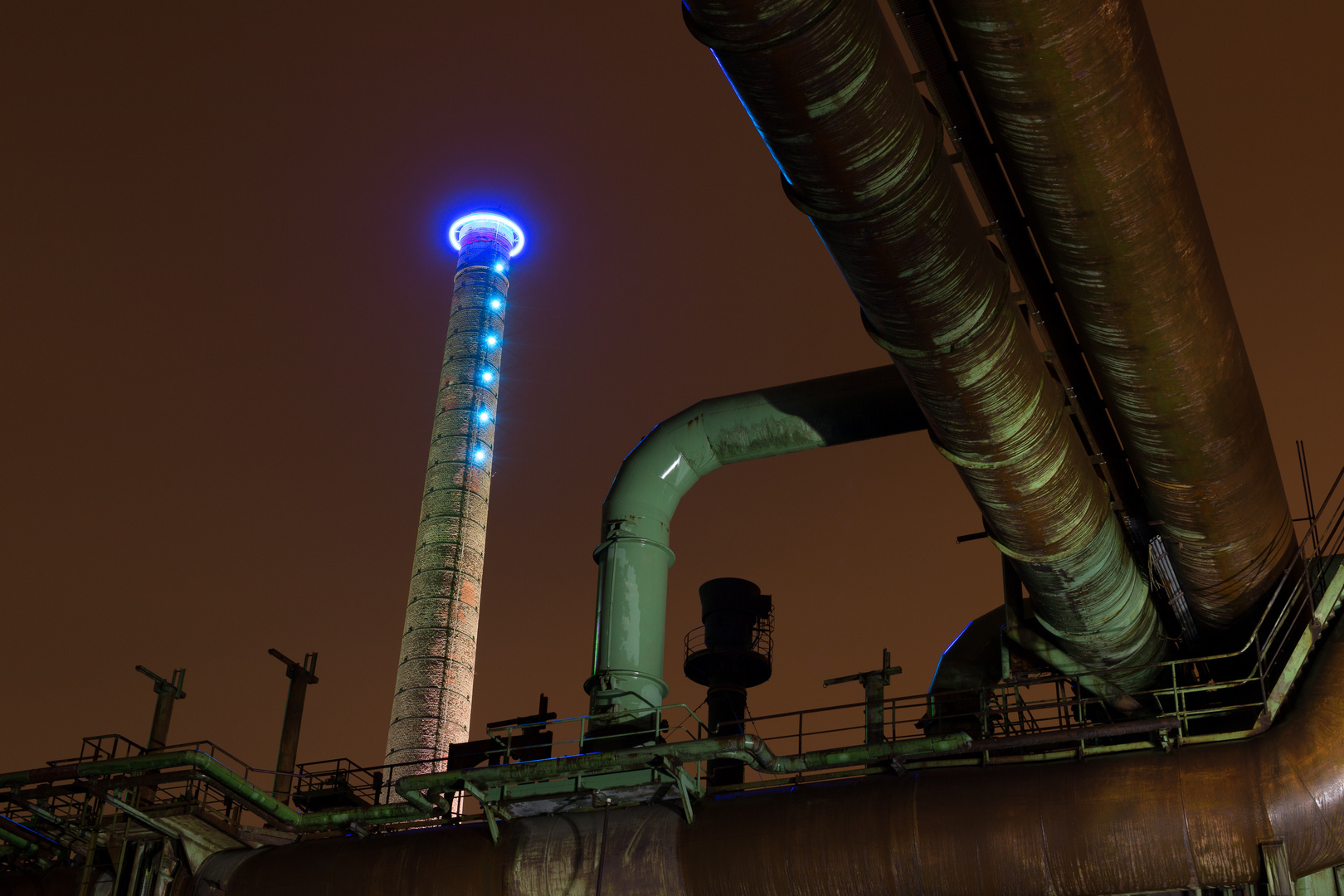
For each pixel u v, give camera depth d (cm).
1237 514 1831
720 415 2381
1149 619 2083
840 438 2323
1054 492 1702
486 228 6906
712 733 2686
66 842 2189
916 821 1677
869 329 1501
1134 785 1619
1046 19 1117
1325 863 1582
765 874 1708
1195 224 1388
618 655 2214
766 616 2927
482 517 5975
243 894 1934
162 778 2048
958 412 1554
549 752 2316
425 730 5262
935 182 1283
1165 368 1540
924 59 1449
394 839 1942
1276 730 1641
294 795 2491
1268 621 2052
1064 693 2203
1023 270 1661
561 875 1806
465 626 5606
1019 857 1619
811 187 1274
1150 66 1211
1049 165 1286
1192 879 1573
